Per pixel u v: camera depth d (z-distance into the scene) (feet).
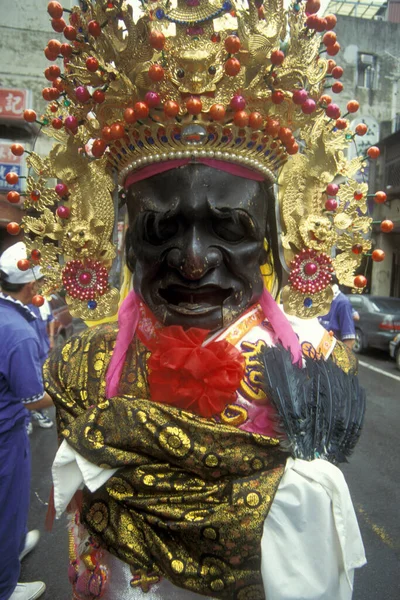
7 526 5.74
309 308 3.52
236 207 3.14
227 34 3.06
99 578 3.25
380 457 11.37
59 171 3.59
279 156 3.38
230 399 3.05
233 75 2.97
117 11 3.08
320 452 3.12
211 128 3.05
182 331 3.09
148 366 3.20
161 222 3.09
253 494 2.86
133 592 3.12
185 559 2.91
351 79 42.39
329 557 2.90
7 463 5.69
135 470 2.99
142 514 2.98
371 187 38.68
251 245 3.17
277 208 3.55
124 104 3.23
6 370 5.63
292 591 2.80
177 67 3.03
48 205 3.64
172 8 3.02
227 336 3.36
